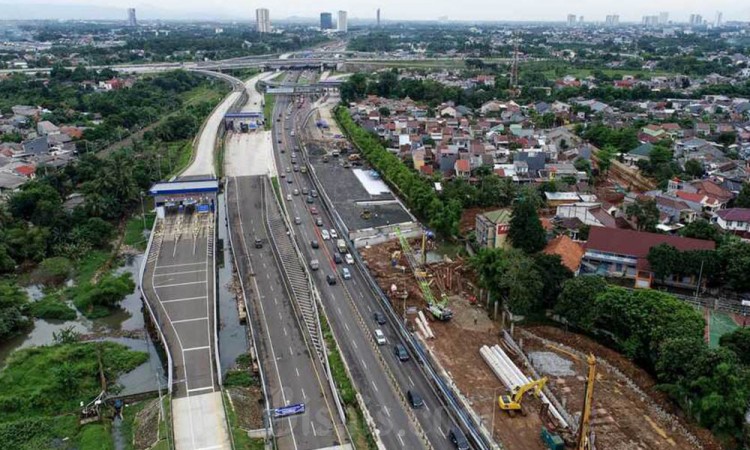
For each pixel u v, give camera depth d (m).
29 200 170.38
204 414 92.31
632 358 104.69
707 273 125.56
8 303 125.44
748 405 88.75
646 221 154.62
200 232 170.75
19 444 89.38
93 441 89.00
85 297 135.00
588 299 111.25
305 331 117.19
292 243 160.88
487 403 95.56
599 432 88.69
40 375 106.06
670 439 87.31
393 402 95.44
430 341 113.81
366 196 198.38
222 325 124.44
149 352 116.12
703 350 91.31
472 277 139.62
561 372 103.94
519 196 182.12
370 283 137.75
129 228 181.00
